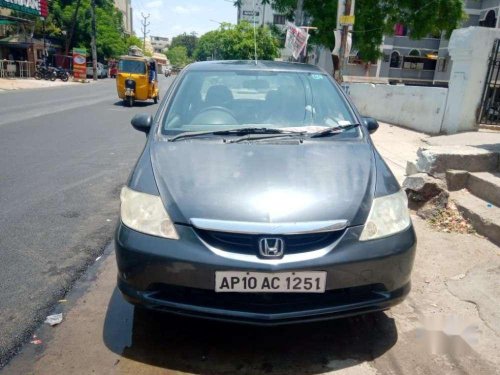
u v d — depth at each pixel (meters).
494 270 3.71
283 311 2.43
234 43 43.62
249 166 2.83
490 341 2.82
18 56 35.50
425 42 37.72
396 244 2.56
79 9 45.94
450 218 4.71
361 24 22.41
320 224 2.43
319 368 2.55
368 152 3.16
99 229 4.58
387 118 12.95
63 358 2.59
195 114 3.56
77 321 2.97
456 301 3.28
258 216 2.43
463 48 9.09
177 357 2.62
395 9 22.88
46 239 4.28
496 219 4.32
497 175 5.05
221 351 2.69
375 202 2.66
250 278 2.36
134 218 2.59
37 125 11.31
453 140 8.08
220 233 2.42
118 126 11.91
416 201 5.00
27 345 2.70
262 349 2.71
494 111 9.39
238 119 3.54
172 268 2.41
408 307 3.20
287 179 2.71
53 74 33.75
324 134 3.39
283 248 2.38
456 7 22.80
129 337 2.80
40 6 31.11
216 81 3.85
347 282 2.44
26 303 3.17
